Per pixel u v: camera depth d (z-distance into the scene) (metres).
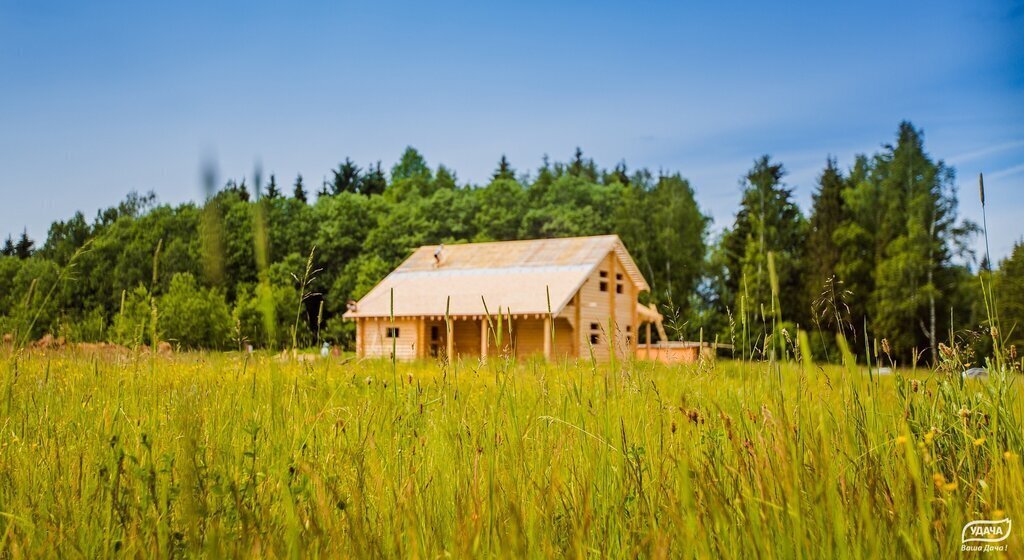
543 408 4.50
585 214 76.31
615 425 3.77
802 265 62.94
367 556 2.50
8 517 2.84
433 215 74.44
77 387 5.41
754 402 3.92
